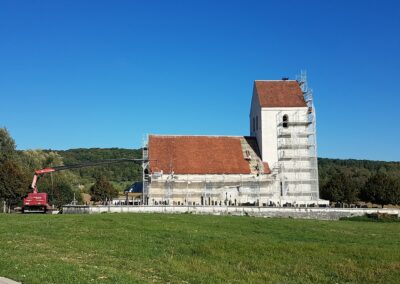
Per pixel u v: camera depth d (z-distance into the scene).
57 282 20.42
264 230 48.88
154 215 59.09
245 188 92.69
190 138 98.12
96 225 44.31
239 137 101.38
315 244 37.69
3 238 34.78
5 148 119.19
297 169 98.19
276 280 26.56
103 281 21.23
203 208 77.38
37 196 70.06
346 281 27.62
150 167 91.62
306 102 101.25
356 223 70.38
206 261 30.52
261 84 103.62
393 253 35.19
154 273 25.75
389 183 109.19
